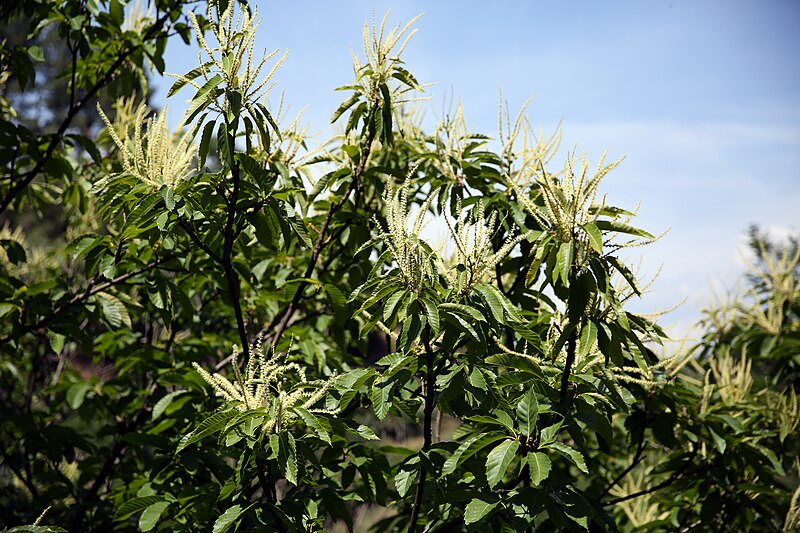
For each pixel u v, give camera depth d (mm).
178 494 4016
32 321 4855
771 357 6121
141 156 3697
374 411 3107
